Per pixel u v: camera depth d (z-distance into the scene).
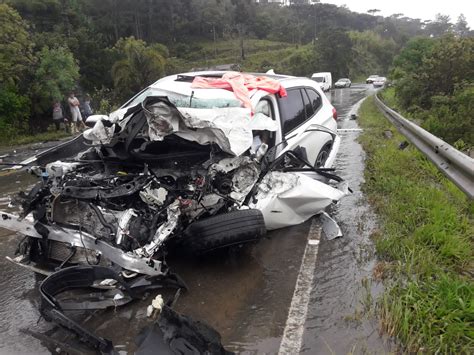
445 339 2.97
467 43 15.09
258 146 4.91
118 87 21.39
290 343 3.14
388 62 94.06
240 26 81.94
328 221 5.11
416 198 5.63
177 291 3.53
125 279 3.58
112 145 4.57
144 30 66.25
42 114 17.25
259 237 4.14
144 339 2.90
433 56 15.65
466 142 10.13
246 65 64.75
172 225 3.84
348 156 9.30
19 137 15.35
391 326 3.19
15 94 15.92
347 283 3.93
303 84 6.77
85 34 25.72
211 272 4.26
